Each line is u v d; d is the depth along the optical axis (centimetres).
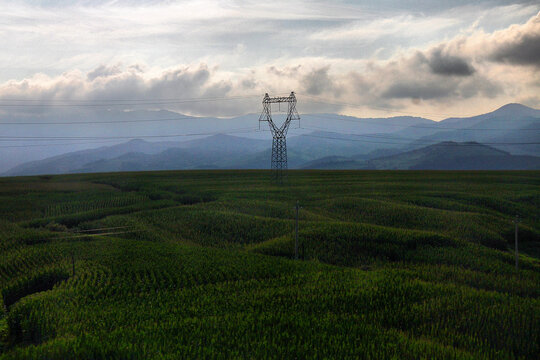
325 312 3219
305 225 6247
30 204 8125
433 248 5162
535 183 10775
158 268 4341
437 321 3100
